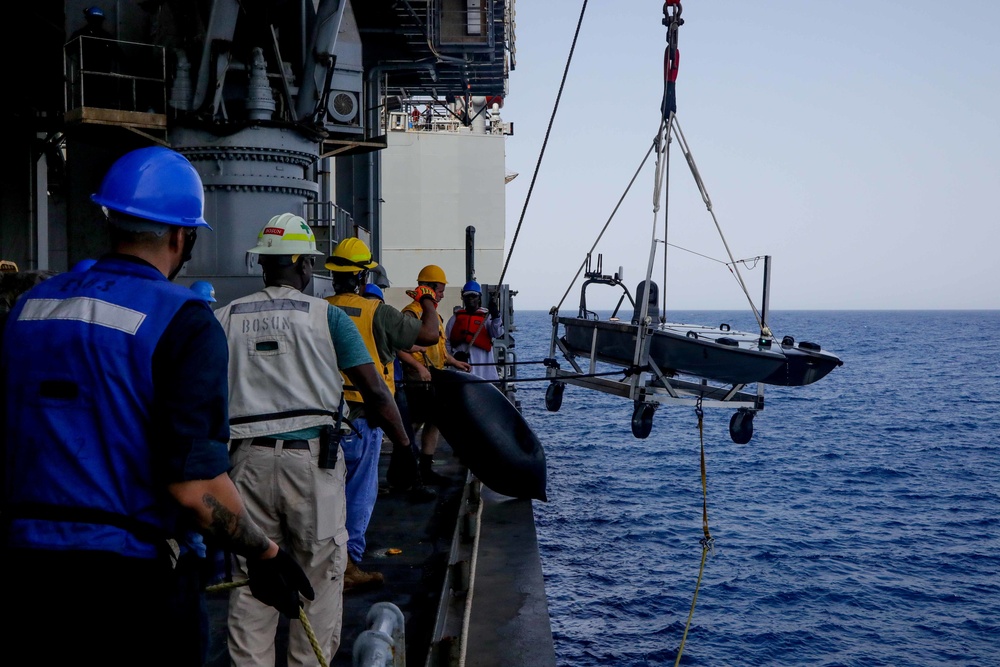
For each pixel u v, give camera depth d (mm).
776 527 20250
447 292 39781
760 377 8492
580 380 9539
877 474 28656
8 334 1948
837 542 18969
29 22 17719
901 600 15062
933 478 28188
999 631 13609
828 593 15273
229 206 11156
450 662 4215
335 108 13406
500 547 6879
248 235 11227
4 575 1843
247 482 3314
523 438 7949
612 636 12719
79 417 1859
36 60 19078
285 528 3400
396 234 45031
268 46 12469
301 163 11695
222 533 1924
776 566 16750
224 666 4191
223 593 5438
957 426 43219
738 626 13422
